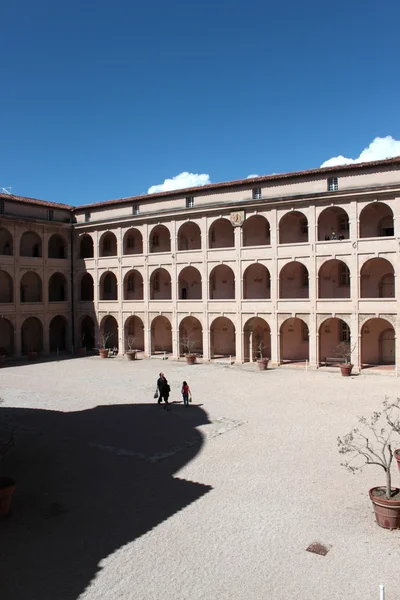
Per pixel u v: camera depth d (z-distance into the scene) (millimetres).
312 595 11461
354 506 16250
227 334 54312
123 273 55594
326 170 43219
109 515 15875
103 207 56750
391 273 44438
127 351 56156
